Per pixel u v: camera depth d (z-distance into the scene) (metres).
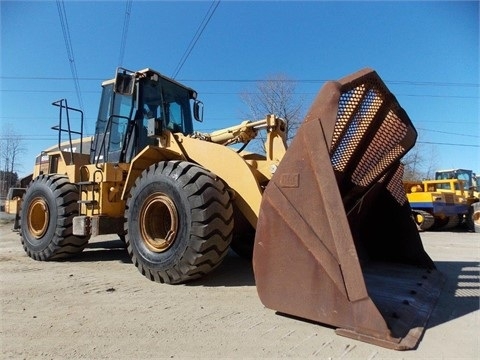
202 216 3.62
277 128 4.17
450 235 11.54
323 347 2.21
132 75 5.03
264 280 2.77
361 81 2.74
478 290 3.55
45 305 3.14
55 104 6.21
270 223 2.76
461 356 2.09
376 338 2.25
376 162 3.56
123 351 2.21
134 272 4.53
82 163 6.18
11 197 7.78
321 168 2.54
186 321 2.71
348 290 2.38
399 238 4.27
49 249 5.38
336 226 2.45
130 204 4.24
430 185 13.91
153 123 4.50
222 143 4.76
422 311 2.74
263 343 2.29
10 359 2.12
